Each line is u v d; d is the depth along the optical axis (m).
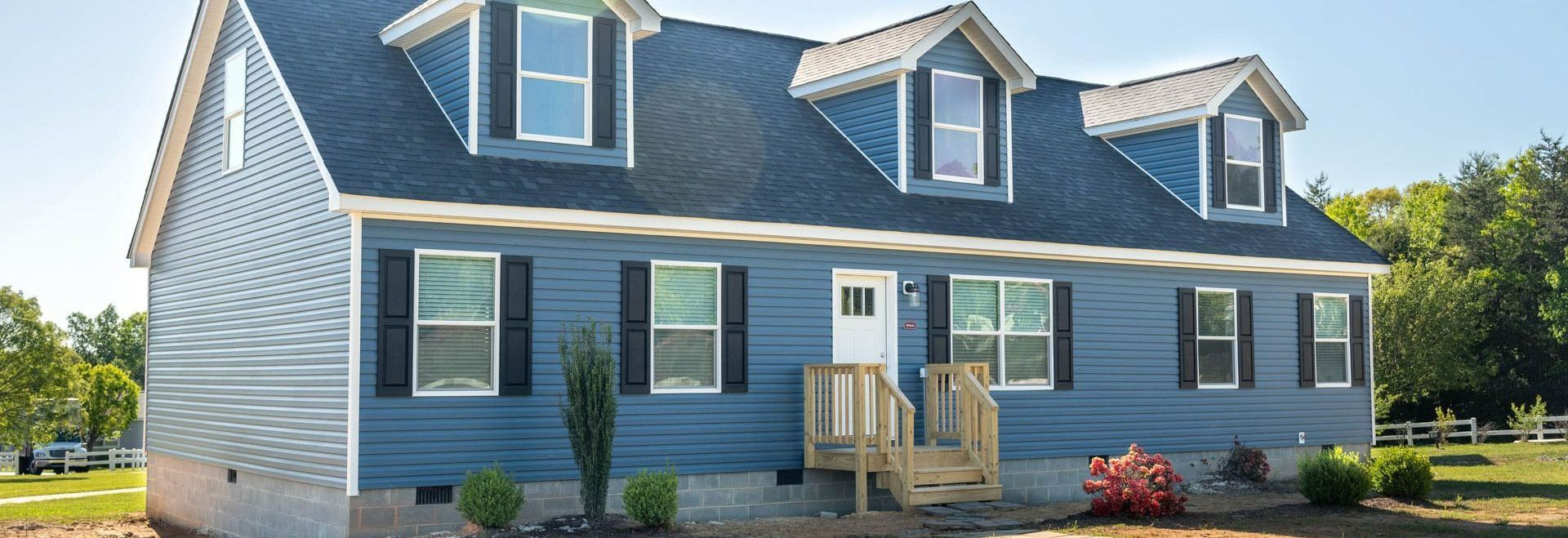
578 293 15.12
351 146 14.37
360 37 17.00
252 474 16.14
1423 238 49.09
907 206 18.08
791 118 19.50
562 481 14.99
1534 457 28.42
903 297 17.73
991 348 18.61
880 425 16.23
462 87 15.57
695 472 15.79
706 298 16.09
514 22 15.64
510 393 14.63
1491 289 43.66
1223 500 18.23
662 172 16.39
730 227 15.93
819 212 16.83
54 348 41.84
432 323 14.21
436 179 14.34
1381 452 18.62
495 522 13.78
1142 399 20.02
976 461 17.09
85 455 42.75
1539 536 13.87
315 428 14.44
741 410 16.20
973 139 19.45
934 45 18.92
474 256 14.52
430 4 15.84
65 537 17.23
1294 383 22.08
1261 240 21.73
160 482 19.55
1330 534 14.36
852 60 19.50
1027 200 19.89
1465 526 14.98
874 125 19.08
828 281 17.06
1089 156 22.62
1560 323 42.03
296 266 15.05
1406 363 38.19
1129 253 19.64
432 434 14.16
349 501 13.65
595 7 16.23
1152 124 22.45
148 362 20.20
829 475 16.97
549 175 15.36
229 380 17.00
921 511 16.23
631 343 15.42
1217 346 21.14
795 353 16.70
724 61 20.45
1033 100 24.14
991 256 18.58
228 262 17.22
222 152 17.62
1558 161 46.28
